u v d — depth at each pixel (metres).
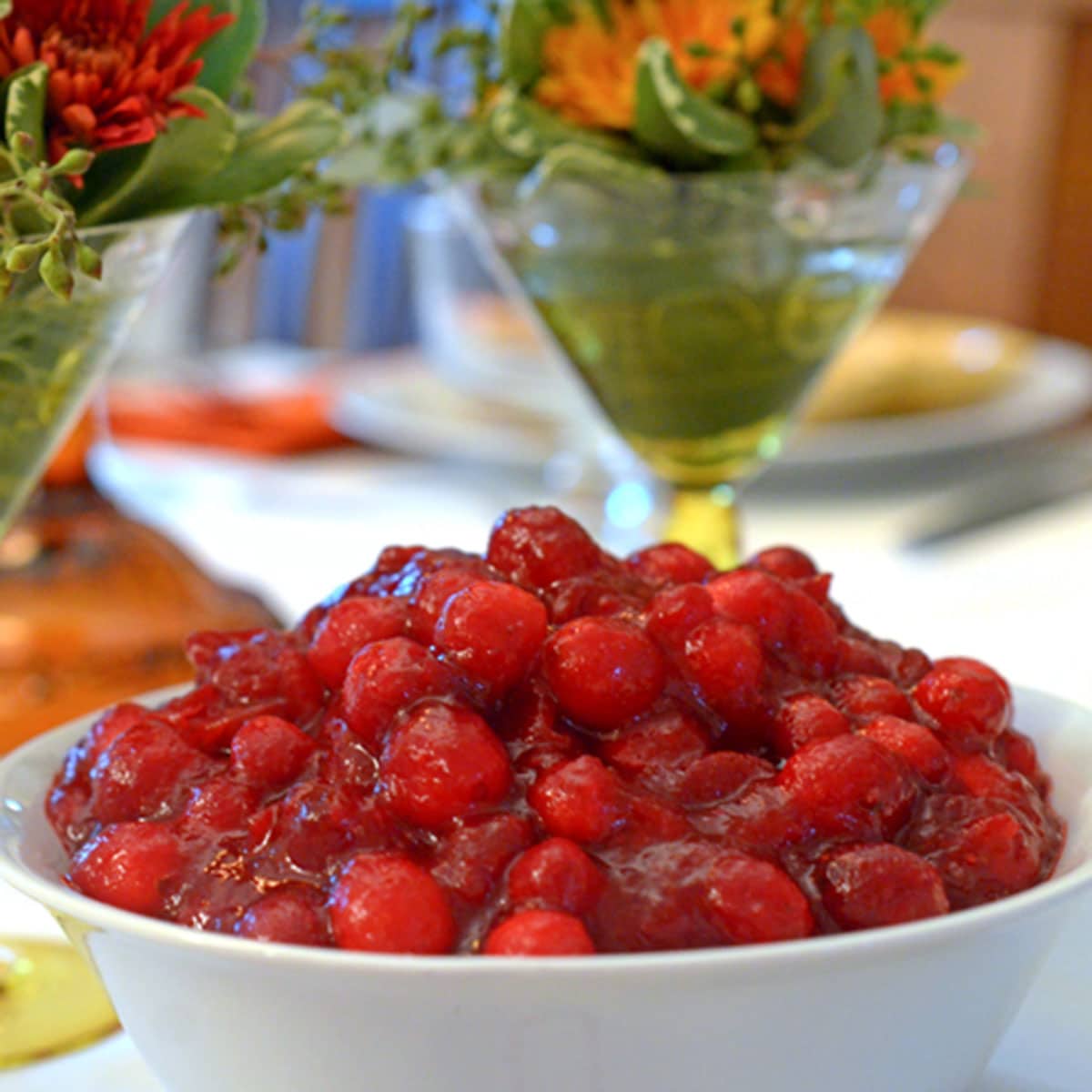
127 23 0.49
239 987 0.39
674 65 0.58
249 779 0.43
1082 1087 0.44
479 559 0.45
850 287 0.63
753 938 0.40
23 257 0.45
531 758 0.42
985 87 1.81
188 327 1.52
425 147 0.62
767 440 0.66
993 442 0.97
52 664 0.65
